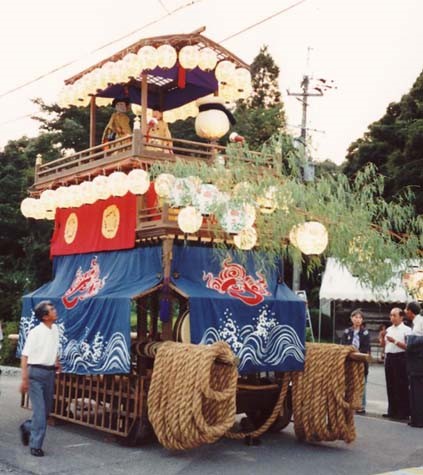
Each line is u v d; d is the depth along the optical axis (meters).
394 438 9.96
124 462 7.87
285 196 8.09
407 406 11.68
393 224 9.02
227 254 9.19
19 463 7.70
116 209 9.84
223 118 10.46
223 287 9.08
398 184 26.70
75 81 10.65
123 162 9.26
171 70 10.59
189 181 8.16
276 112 28.02
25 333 10.95
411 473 7.14
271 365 8.98
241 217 8.13
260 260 9.40
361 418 11.84
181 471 7.50
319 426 8.92
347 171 31.22
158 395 7.98
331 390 8.93
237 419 11.18
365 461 8.33
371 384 17.47
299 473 7.59
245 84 9.95
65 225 11.23
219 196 8.12
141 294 8.58
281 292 9.58
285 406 9.89
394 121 32.09
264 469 7.73
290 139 8.62
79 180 10.43
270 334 9.11
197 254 9.07
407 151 27.61
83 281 10.23
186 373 7.71
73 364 9.41
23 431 8.60
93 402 10.42
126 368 8.39
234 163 8.44
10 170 26.86
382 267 8.73
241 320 8.88
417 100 30.78
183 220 8.14
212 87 10.95
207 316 8.59
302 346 9.28
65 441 9.02
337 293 22.69
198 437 7.68
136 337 9.80
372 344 25.94
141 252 9.34
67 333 9.71
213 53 9.45
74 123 25.66
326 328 29.52
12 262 26.50
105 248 9.94
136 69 9.14
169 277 8.73
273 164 8.70
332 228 8.55
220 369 8.10
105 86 9.88
